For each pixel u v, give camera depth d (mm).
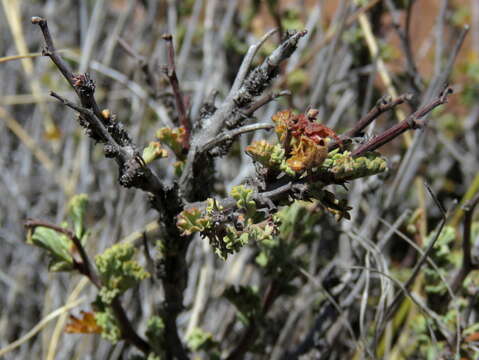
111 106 596
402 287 330
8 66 679
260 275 426
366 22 457
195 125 290
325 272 403
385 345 364
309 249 455
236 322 436
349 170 244
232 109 279
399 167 423
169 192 275
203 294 408
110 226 470
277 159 250
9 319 521
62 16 702
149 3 611
